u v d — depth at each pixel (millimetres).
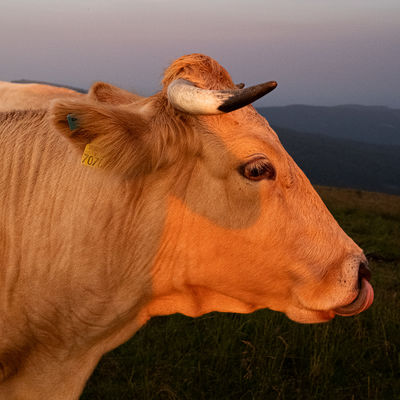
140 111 1129
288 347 2092
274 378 1919
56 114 1025
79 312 1167
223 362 1972
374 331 2342
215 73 1198
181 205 1160
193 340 2123
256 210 1151
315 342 2098
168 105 1138
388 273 3639
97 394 1809
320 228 1200
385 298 2807
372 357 2170
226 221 1157
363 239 5137
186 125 1135
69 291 1152
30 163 1170
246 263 1186
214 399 1831
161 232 1168
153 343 2109
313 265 1198
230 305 1272
